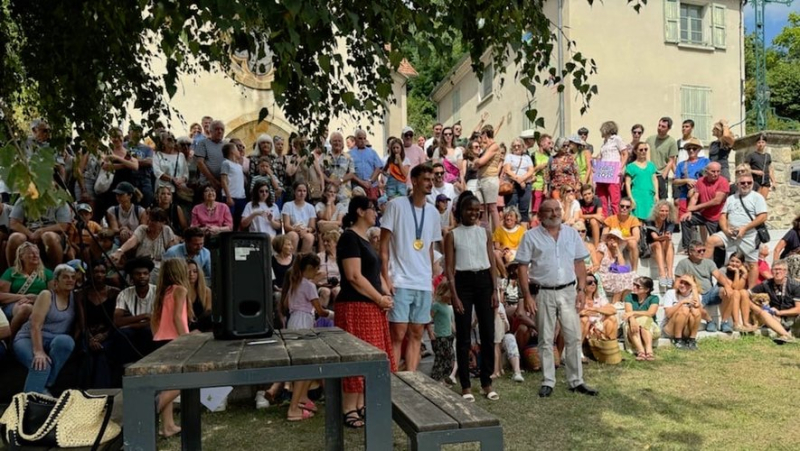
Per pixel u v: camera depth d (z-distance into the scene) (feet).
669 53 51.01
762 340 25.17
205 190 25.18
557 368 21.89
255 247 9.12
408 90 96.53
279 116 44.80
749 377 20.06
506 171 32.30
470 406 10.02
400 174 29.84
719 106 52.21
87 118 14.40
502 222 28.07
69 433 9.32
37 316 16.17
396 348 16.48
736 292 25.90
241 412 17.48
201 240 21.54
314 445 14.79
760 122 52.80
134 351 16.93
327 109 14.14
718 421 15.99
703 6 52.24
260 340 9.10
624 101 49.65
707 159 32.53
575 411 16.88
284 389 18.45
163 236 23.24
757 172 35.29
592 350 22.33
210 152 27.63
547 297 18.61
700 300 24.35
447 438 9.03
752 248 27.86
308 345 8.77
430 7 11.07
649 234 28.96
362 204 14.90
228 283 9.00
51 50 13.29
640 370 21.07
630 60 49.96
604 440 14.70
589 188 30.12
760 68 53.16
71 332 17.04
